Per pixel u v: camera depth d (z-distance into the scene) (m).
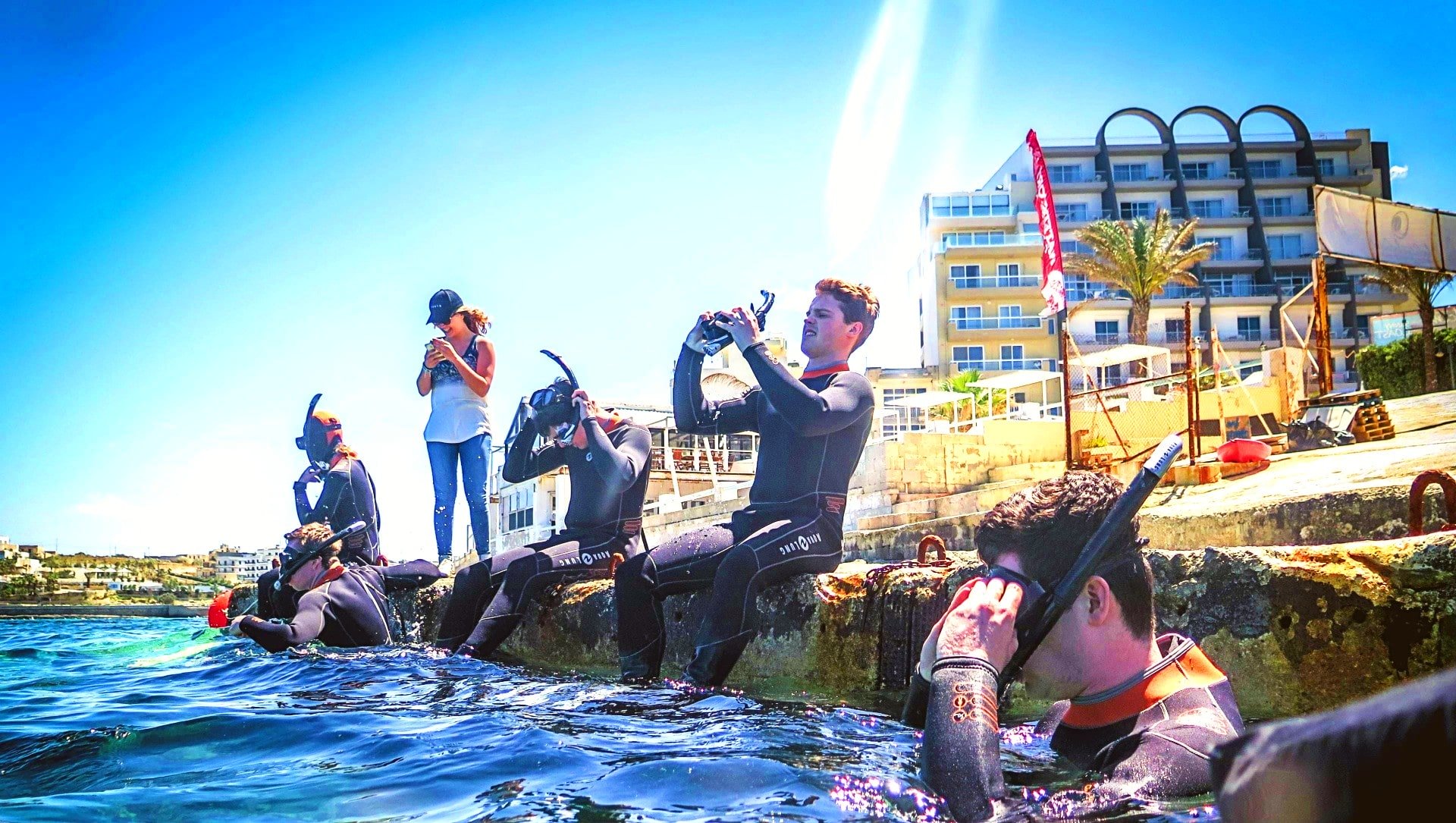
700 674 4.88
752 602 4.91
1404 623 3.04
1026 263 67.50
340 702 4.63
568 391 6.62
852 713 4.00
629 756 3.07
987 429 19.16
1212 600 3.43
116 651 10.27
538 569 6.50
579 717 3.93
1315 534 6.85
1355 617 3.13
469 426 9.73
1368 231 15.15
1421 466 9.00
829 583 4.85
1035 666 2.50
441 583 8.21
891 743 3.24
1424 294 26.78
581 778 2.82
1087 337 66.19
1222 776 0.79
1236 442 11.98
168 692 5.56
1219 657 3.39
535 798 2.61
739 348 5.13
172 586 75.88
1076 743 2.54
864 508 18.94
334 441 9.42
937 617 4.20
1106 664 2.43
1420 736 0.62
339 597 7.34
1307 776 0.68
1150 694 2.42
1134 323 51.44
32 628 19.12
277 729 3.82
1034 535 2.38
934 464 18.77
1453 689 0.62
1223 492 10.86
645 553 5.46
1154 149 69.69
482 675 5.49
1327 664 3.17
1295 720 0.76
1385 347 26.58
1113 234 51.12
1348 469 10.38
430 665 5.96
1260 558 3.33
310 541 7.32
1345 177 70.31
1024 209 68.69
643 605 5.37
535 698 4.54
